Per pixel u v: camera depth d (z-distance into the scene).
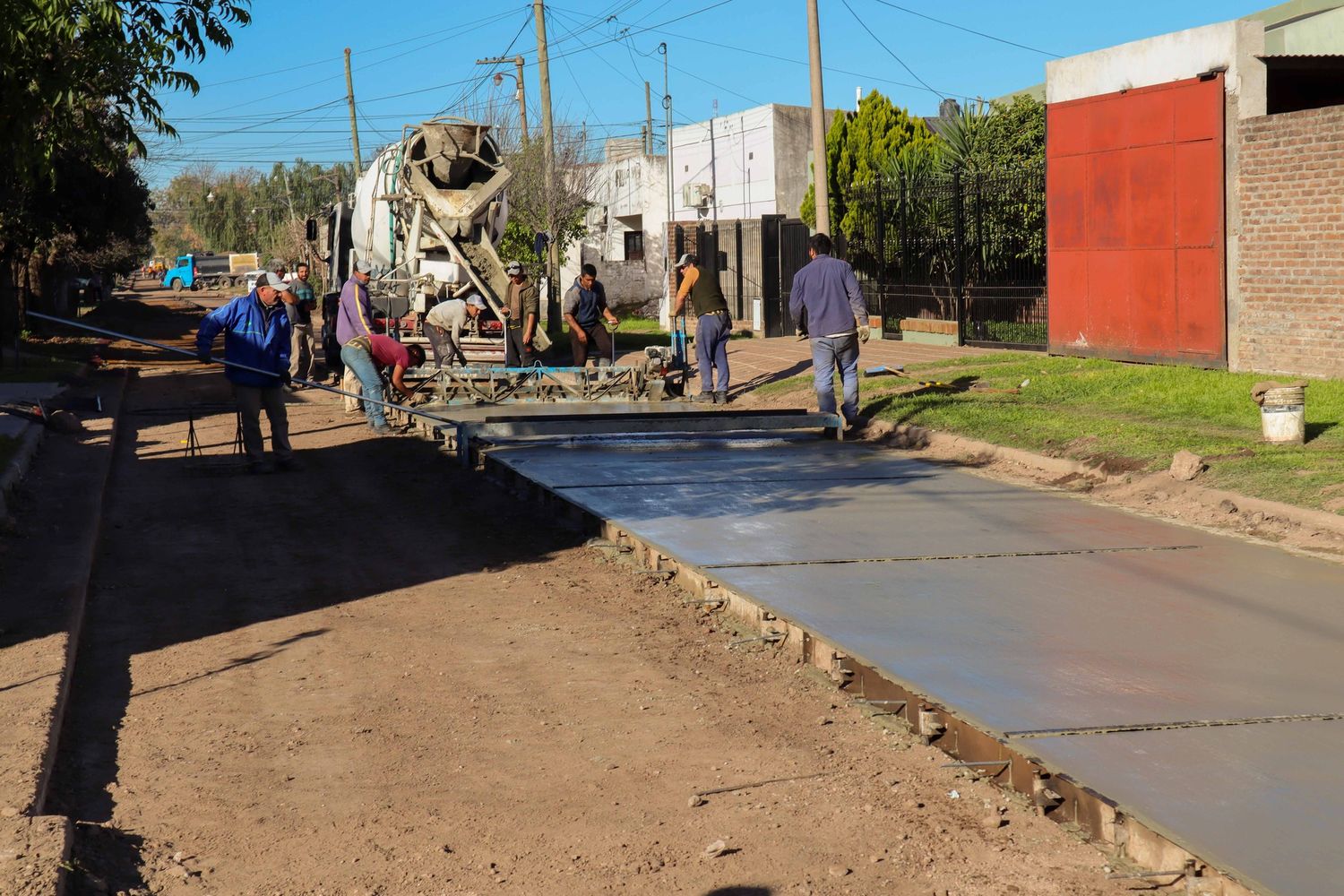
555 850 4.35
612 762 5.17
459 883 4.12
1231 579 7.27
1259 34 15.21
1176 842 3.87
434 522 10.16
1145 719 4.90
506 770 5.11
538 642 6.90
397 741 5.44
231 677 6.34
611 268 43.25
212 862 4.29
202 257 98.12
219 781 5.00
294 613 7.57
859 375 17.91
